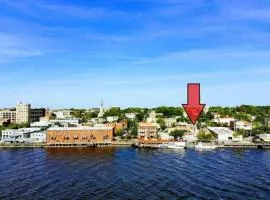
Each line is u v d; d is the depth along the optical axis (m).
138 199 149.75
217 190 162.00
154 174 195.62
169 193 158.00
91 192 161.00
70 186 171.62
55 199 151.25
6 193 160.88
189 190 162.12
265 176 188.12
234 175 191.12
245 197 151.12
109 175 194.62
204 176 189.50
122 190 163.62
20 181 182.50
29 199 151.62
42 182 180.12
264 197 151.12
